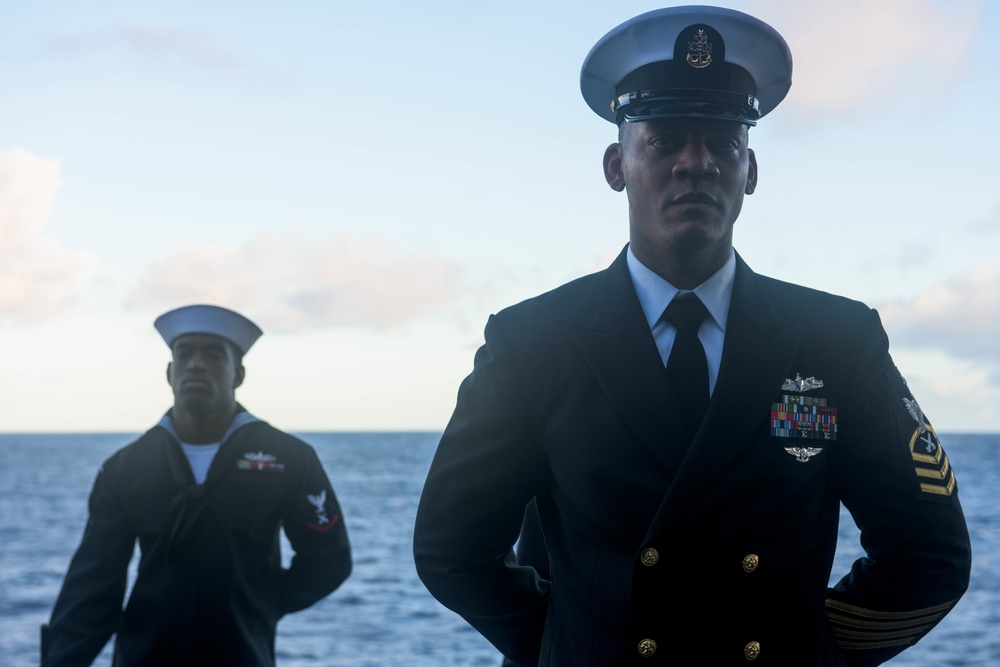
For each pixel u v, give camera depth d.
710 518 1.68
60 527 36.59
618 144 1.95
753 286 1.84
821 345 1.79
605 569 1.73
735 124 1.79
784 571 1.70
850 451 1.78
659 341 1.80
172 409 4.05
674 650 1.67
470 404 1.89
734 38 1.86
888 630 1.85
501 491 1.85
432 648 13.97
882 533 1.79
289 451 4.00
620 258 1.92
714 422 1.69
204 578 3.77
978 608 14.96
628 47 1.88
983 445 133.38
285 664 12.88
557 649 1.79
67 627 3.71
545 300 1.93
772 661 1.69
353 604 18.11
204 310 4.02
